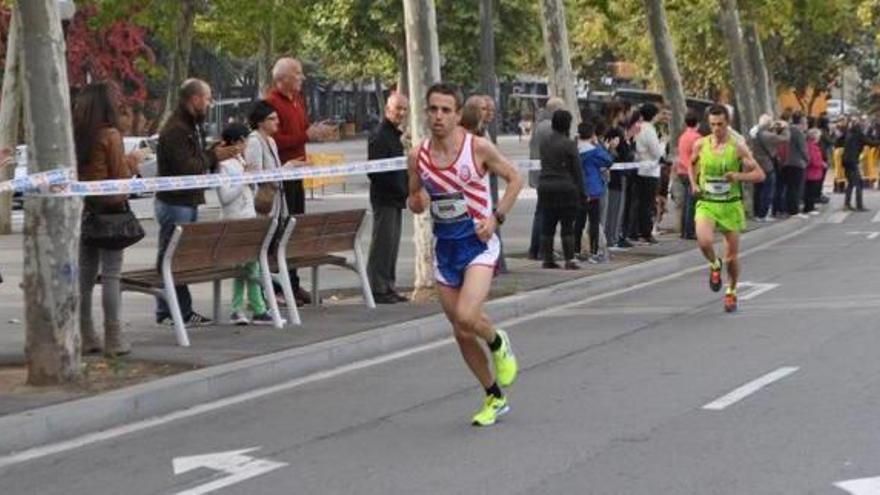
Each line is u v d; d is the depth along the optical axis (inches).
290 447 410.3
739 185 693.3
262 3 1494.8
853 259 946.7
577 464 373.1
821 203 1509.6
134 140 1430.9
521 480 358.3
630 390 479.2
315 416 458.0
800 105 2450.8
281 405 480.7
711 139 687.7
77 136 521.0
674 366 526.6
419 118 737.0
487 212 422.0
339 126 3735.2
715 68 2110.0
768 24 1630.2
